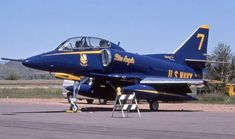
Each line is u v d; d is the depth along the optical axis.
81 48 26.78
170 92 29.16
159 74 30.62
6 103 36.78
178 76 32.09
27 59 25.06
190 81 28.83
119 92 23.53
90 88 28.05
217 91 53.78
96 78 27.73
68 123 18.72
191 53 33.22
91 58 26.94
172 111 28.33
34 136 14.13
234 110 29.72
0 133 14.88
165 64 31.23
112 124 18.52
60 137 13.95
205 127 17.47
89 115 23.52
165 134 15.02
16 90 71.75
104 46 27.91
